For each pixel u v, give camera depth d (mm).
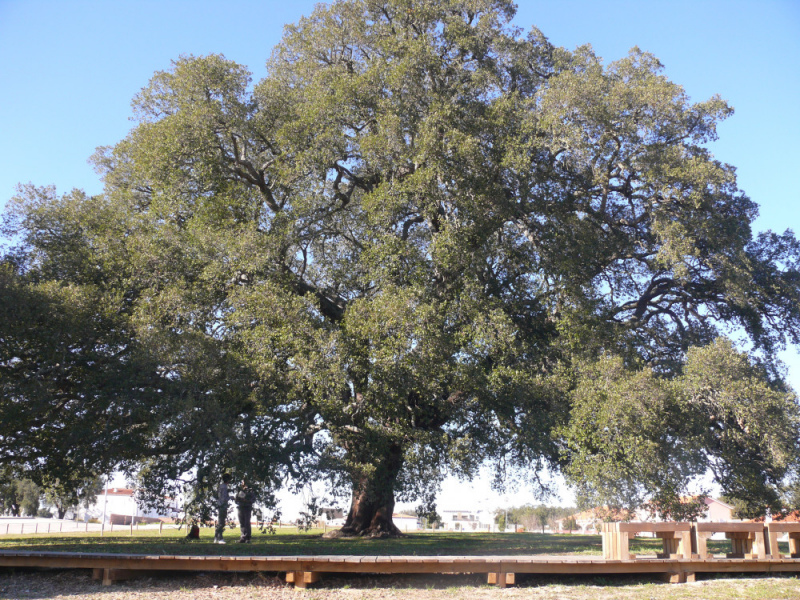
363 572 10383
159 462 16109
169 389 14773
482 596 9352
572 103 18969
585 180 20656
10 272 14383
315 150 19781
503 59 22766
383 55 22344
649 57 20750
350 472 15977
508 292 20469
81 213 18969
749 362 16703
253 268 17172
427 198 18828
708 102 19094
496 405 17844
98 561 9930
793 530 11609
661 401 15062
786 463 15891
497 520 67062
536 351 19109
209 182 19672
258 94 21016
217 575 10344
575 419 15891
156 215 18344
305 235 20078
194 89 19906
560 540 20016
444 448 17953
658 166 18453
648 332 21438
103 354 15688
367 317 16781
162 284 17812
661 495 15125
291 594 9414
